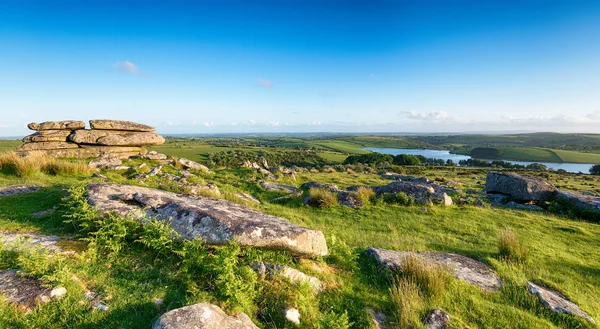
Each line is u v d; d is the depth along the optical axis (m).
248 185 21.95
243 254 7.44
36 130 23.28
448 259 10.24
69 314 5.00
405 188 21.08
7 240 6.93
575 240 14.62
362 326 6.18
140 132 26.48
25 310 4.89
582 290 9.28
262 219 8.86
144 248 7.38
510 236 12.08
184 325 4.52
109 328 4.88
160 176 19.30
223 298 5.89
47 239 7.29
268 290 6.43
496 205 21.45
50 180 14.93
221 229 7.60
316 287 7.17
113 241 7.11
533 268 10.59
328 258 8.97
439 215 18.00
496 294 8.12
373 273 8.66
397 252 10.20
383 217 17.27
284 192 21.11
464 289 8.05
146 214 8.68
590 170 103.94
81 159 21.81
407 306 6.60
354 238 12.89
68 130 24.22
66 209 9.52
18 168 15.45
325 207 18.56
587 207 18.73
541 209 20.31
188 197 10.75
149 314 5.29
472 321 6.82
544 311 7.43
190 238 7.57
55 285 5.39
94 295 5.50
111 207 8.55
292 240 7.80
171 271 6.59
